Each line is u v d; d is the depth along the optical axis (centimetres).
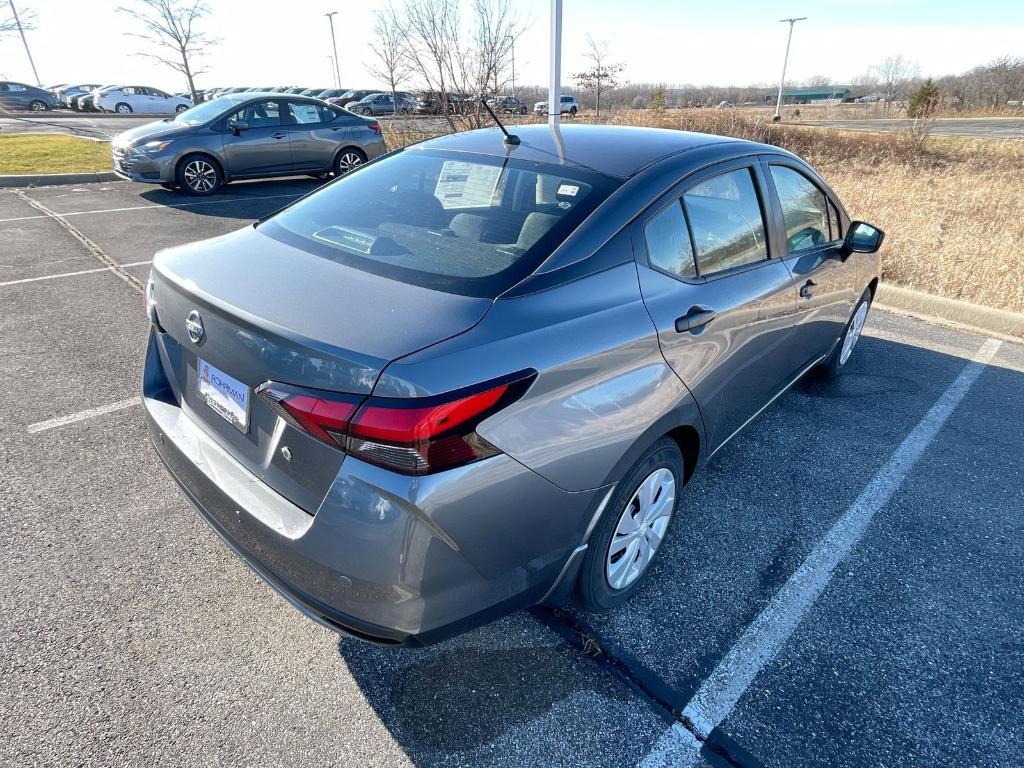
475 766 181
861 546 277
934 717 201
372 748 185
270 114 1035
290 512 174
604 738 190
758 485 318
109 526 267
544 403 175
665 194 232
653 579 254
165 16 2745
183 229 762
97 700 194
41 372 394
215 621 225
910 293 590
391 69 1429
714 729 194
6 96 3362
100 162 1190
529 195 226
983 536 286
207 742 184
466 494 160
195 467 200
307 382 159
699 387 237
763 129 2097
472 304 177
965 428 377
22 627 218
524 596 190
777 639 228
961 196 1088
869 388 425
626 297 208
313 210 247
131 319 478
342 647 217
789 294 299
